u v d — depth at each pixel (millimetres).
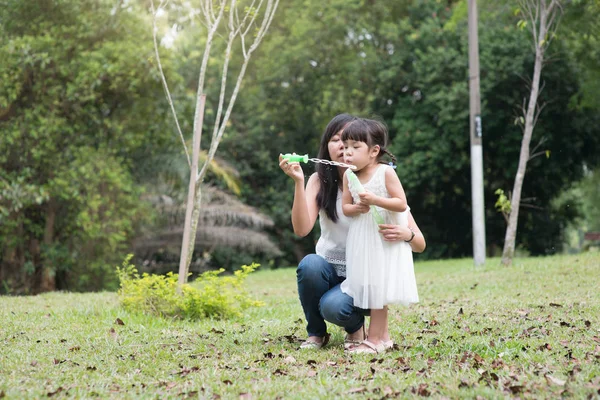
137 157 17391
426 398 3336
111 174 14680
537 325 5617
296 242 23719
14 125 14250
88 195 14672
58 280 16156
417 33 21547
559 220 24219
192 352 4734
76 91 14500
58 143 15055
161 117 16109
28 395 3480
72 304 8508
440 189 22984
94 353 4750
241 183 22203
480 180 13062
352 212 4535
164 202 17672
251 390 3562
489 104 19984
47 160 14492
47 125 14234
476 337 5070
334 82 23641
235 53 23906
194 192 7293
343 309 4574
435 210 23734
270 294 10281
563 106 20141
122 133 15711
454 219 23812
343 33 23250
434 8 22594
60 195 14656
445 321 6082
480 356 4266
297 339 5234
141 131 16062
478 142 13070
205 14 7391
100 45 15164
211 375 3943
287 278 15242
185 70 22172
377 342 4605
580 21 15734
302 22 23188
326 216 4777
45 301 9141
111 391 3631
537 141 20391
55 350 4883
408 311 6914
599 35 15930
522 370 3902
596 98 19359
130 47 14805
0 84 13820
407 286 4551
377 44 23172
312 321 4840
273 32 24234
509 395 3326
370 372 3945
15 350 4875
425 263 17922
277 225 23094
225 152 22438
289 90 23250
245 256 22078
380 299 4488
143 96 15805
